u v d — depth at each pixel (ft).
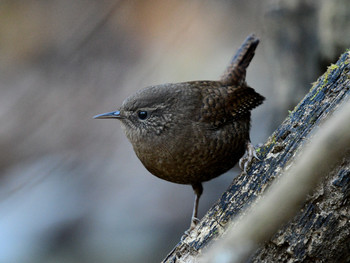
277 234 17.44
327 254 17.35
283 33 34.81
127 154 45.06
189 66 47.73
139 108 23.86
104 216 40.57
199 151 23.39
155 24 50.14
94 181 43.37
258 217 17.03
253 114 41.45
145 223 39.50
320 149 16.46
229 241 17.44
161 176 24.90
